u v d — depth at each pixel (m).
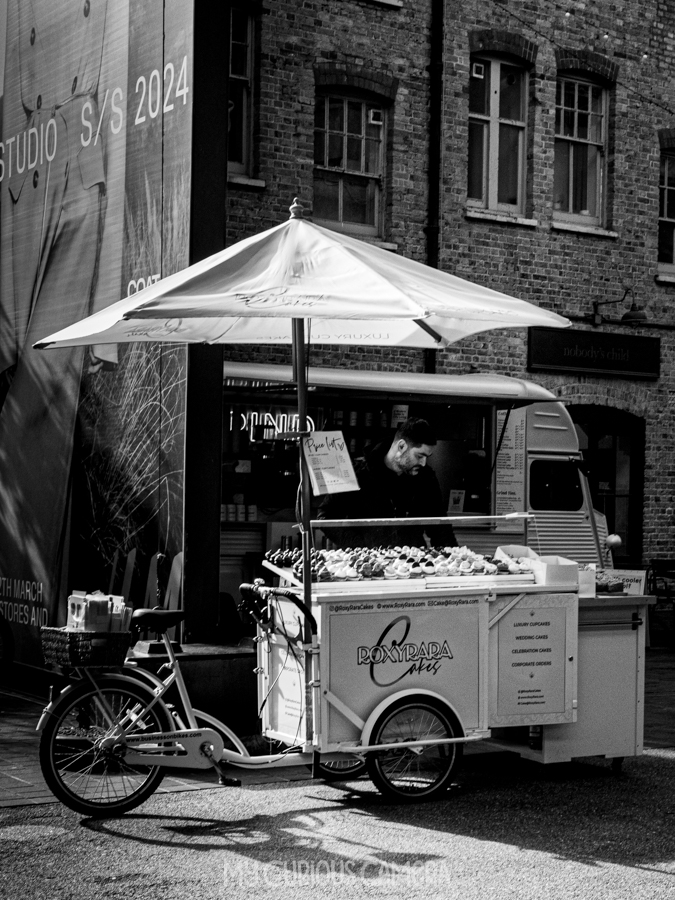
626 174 16.53
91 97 10.53
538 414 14.35
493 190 15.67
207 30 9.09
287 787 7.34
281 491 12.27
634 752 7.87
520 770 8.02
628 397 16.48
